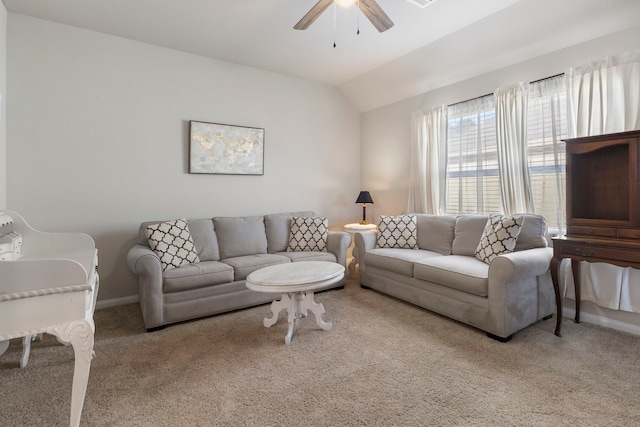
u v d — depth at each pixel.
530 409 1.64
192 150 3.72
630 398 1.72
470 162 3.73
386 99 4.70
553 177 3.02
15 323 1.30
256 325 2.77
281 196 4.46
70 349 2.32
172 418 1.58
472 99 3.70
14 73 2.84
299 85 4.57
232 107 4.02
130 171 3.40
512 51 3.19
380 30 2.49
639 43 2.51
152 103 3.50
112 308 3.23
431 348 2.31
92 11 2.85
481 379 1.91
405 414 1.61
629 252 2.17
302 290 2.39
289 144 4.51
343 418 1.58
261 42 3.45
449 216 3.67
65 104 3.06
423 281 3.04
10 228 2.17
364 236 3.82
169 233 3.07
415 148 4.24
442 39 3.34
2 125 2.69
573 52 2.88
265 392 1.80
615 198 2.52
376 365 2.08
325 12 2.88
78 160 3.13
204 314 2.90
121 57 3.32
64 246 2.38
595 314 2.74
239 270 3.10
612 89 2.58
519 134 3.16
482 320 2.53
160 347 2.36
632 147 2.28
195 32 3.23
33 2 2.70
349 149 5.13
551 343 2.38
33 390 1.82
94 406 1.67
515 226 2.80
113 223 3.32
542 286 2.68
